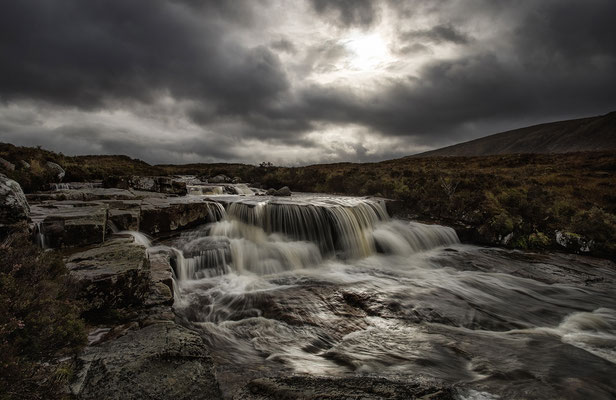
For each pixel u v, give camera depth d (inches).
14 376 111.4
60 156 876.6
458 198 676.7
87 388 121.2
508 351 216.4
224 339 221.9
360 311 279.1
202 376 136.3
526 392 162.4
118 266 227.1
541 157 1973.4
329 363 191.9
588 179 1057.5
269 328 241.0
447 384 163.5
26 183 558.6
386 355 204.7
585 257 502.9
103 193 557.9
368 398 136.6
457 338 235.1
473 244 589.6
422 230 581.0
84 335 156.9
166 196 647.1
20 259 169.0
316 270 417.7
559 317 293.3
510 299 334.6
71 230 277.9
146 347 152.7
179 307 276.7
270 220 526.0
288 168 1364.4
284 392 141.0
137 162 1969.7
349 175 1083.9
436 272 420.2
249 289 326.3
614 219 578.6
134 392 121.3
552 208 641.0
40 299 147.2
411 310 283.1
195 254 366.6
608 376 184.2
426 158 2748.5
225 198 690.8
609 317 294.0
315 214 518.6
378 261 477.1
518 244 553.0
